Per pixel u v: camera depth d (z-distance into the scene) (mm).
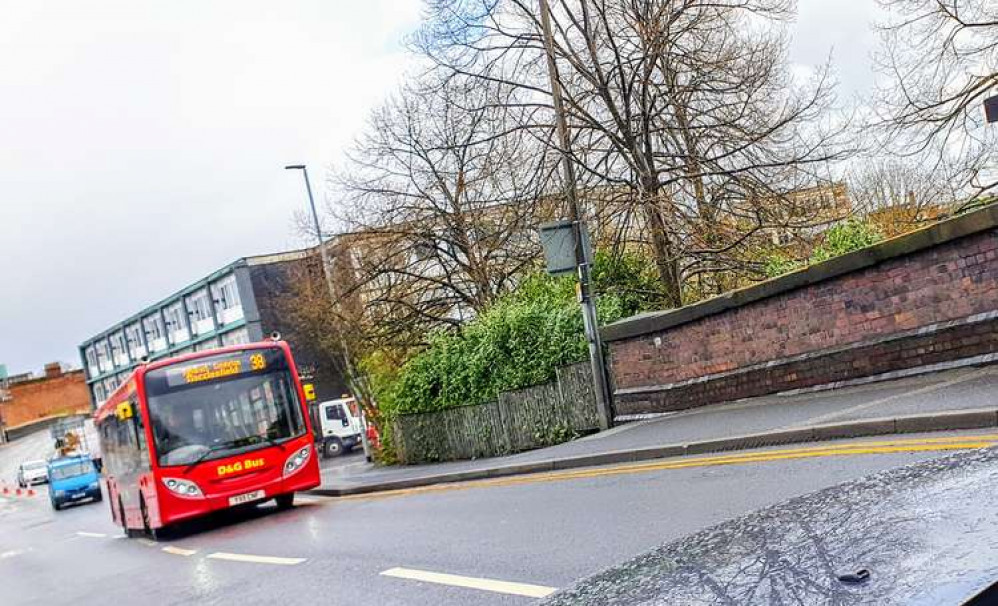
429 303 27344
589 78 19516
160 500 15914
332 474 31062
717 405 14430
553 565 6840
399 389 26547
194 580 10562
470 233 26641
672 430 13055
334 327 29203
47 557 20969
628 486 9844
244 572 10219
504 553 7762
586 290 17547
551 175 20312
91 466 50938
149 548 16406
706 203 19688
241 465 16406
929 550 1856
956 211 17984
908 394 9750
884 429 8672
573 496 10172
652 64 19438
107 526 29719
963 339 10289
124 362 90500
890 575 1806
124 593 10992
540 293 22922
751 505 7137
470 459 23500
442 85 20719
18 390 117250
